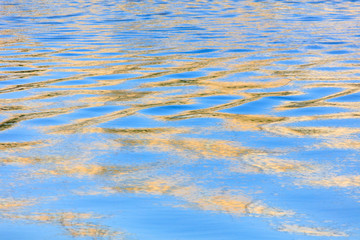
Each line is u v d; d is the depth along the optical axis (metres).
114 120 6.33
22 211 3.86
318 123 6.14
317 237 3.43
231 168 4.72
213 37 13.63
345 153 5.08
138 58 10.78
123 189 4.27
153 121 6.29
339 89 7.84
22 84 8.47
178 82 8.48
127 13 19.42
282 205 3.93
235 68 9.59
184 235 3.46
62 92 7.86
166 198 4.07
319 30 14.55
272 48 11.80
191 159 4.96
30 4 23.05
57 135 5.76
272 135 5.70
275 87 8.02
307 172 4.60
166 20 17.34
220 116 6.49
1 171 4.69
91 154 5.13
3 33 14.88
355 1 22.75
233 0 24.11
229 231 3.52
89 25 16.30
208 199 4.05
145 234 3.49
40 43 13.04
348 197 4.05
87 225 3.63
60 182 4.43
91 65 10.06
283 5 21.66
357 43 12.27
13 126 6.12
